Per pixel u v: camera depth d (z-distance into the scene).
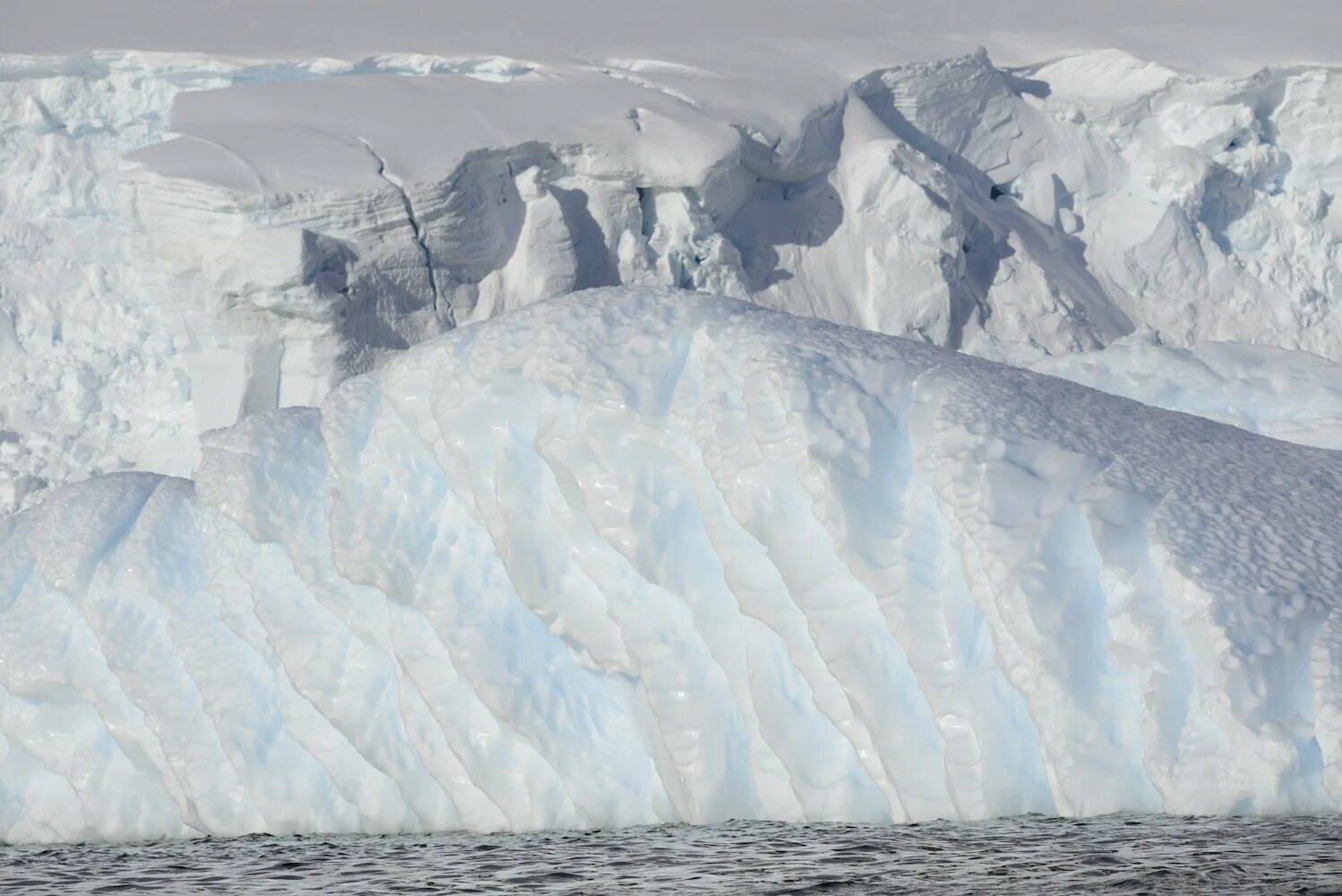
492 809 30.48
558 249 70.50
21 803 36.97
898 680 26.11
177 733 34.28
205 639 34.44
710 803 27.78
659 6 93.06
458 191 68.88
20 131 79.00
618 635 28.97
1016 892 19.20
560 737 29.50
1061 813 24.11
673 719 28.11
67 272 76.38
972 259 77.44
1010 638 24.23
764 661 27.56
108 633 34.97
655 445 28.38
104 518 36.12
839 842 23.89
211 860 28.38
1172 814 22.88
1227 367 41.25
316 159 69.38
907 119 82.00
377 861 26.48
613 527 28.25
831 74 81.19
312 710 32.78
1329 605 23.00
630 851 24.92
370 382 33.59
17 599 36.66
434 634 30.89
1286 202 82.31
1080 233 82.56
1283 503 25.69
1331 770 21.66
